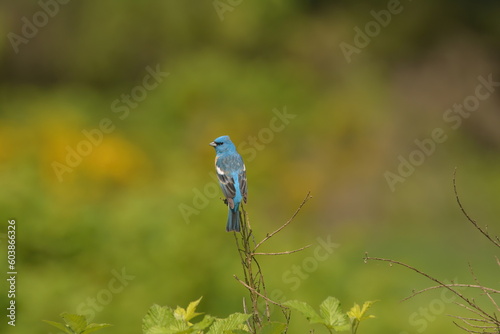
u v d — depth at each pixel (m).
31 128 16.20
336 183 18.55
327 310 3.40
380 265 13.55
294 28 22.89
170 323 3.24
